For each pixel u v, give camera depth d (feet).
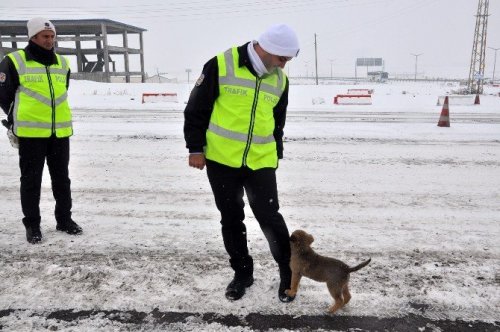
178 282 10.54
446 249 12.44
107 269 11.14
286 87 9.54
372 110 55.31
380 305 9.62
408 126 37.70
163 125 37.19
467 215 15.26
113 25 150.41
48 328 8.75
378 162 23.39
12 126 12.07
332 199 17.04
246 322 8.99
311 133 33.01
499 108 61.16
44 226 14.02
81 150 26.05
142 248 12.42
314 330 8.76
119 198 16.98
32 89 11.88
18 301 9.66
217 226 14.16
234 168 9.21
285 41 8.42
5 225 14.03
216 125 9.15
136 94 92.27
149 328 8.77
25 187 12.42
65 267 11.21
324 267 9.05
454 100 70.59
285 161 23.50
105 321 8.99
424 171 21.53
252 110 9.00
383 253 12.18
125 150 26.18
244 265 10.09
